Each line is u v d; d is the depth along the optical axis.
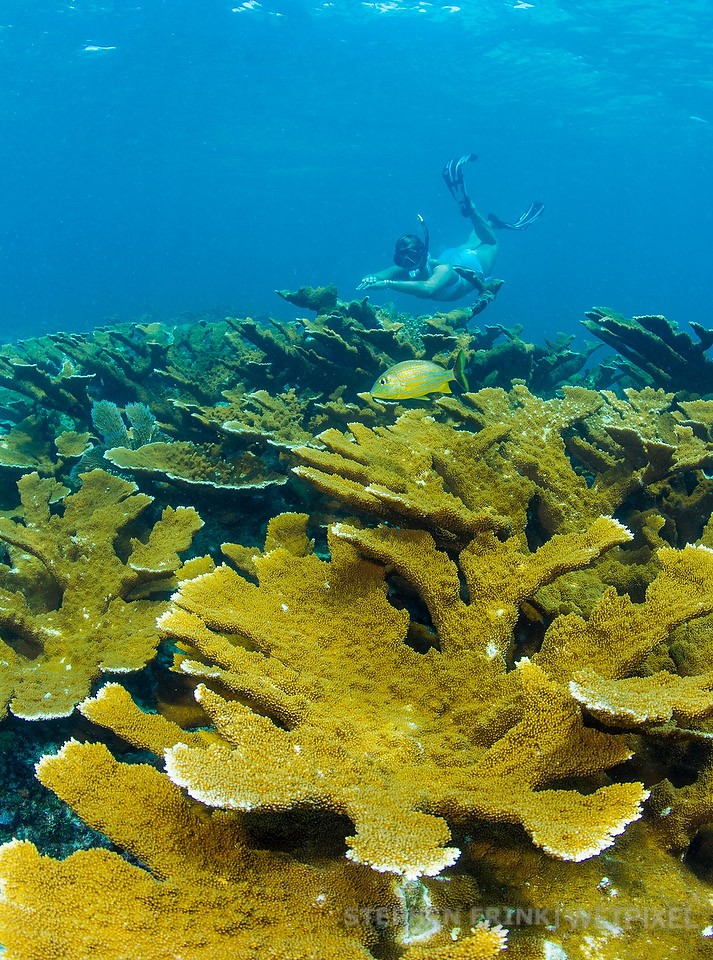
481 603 2.77
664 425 4.88
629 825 2.24
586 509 4.06
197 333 9.21
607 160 75.56
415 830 1.62
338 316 7.47
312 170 75.75
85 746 2.09
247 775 1.73
